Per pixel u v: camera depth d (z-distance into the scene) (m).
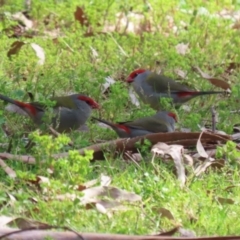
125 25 17.69
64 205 8.16
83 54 14.59
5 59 13.88
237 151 10.37
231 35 16.70
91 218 8.27
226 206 8.93
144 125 11.02
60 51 14.83
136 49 15.58
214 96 13.43
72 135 11.27
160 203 8.83
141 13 18.14
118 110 12.14
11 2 17.08
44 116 10.68
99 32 16.38
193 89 13.95
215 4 18.95
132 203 8.73
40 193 8.84
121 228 8.00
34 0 17.06
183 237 7.63
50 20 17.00
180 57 14.28
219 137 10.91
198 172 9.88
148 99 13.27
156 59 14.73
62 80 13.05
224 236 7.66
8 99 10.92
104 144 10.28
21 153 10.20
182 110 12.91
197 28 16.62
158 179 9.38
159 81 13.20
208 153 10.59
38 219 8.25
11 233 7.49
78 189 8.79
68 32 15.67
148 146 10.36
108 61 14.30
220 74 14.67
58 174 9.09
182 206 8.81
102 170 9.79
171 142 10.70
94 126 11.49
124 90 12.34
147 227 8.30
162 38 15.89
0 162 9.38
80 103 11.45
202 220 8.49
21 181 8.97
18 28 16.61
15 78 13.12
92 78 13.53
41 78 13.18
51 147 9.15
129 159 10.24
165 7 17.73
